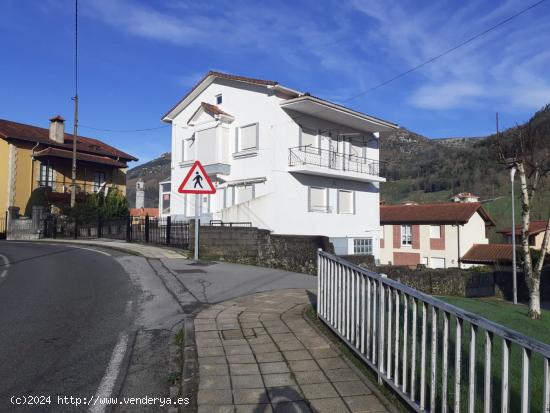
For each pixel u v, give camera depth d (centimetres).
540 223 3694
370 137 2648
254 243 1473
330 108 2141
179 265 1193
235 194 2212
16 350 512
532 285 1095
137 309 710
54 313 684
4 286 916
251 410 355
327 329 577
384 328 421
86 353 504
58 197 3056
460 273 2062
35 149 3178
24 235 2705
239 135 2225
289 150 2134
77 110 2905
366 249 2573
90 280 976
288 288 905
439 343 517
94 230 2358
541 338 823
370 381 409
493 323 261
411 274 1859
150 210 4100
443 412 303
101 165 3547
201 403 367
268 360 465
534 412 372
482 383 418
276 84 2031
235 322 618
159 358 489
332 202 2377
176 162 2544
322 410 354
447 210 3597
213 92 2372
